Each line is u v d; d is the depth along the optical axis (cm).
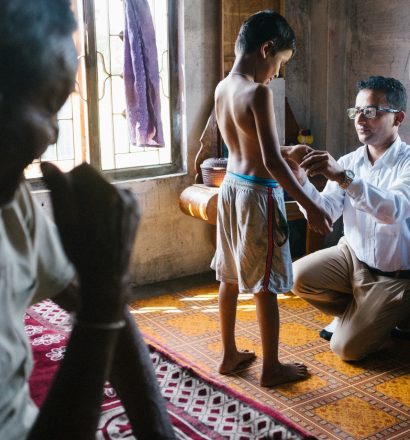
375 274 352
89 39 436
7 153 70
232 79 301
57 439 68
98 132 452
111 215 68
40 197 425
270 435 234
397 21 488
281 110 507
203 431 236
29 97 70
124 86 438
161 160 485
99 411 71
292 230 552
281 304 431
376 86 334
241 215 299
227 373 328
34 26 68
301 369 323
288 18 531
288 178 282
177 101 482
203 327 395
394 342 371
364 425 277
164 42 470
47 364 263
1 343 78
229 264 318
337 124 548
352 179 312
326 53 531
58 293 101
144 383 100
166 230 484
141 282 478
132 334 99
